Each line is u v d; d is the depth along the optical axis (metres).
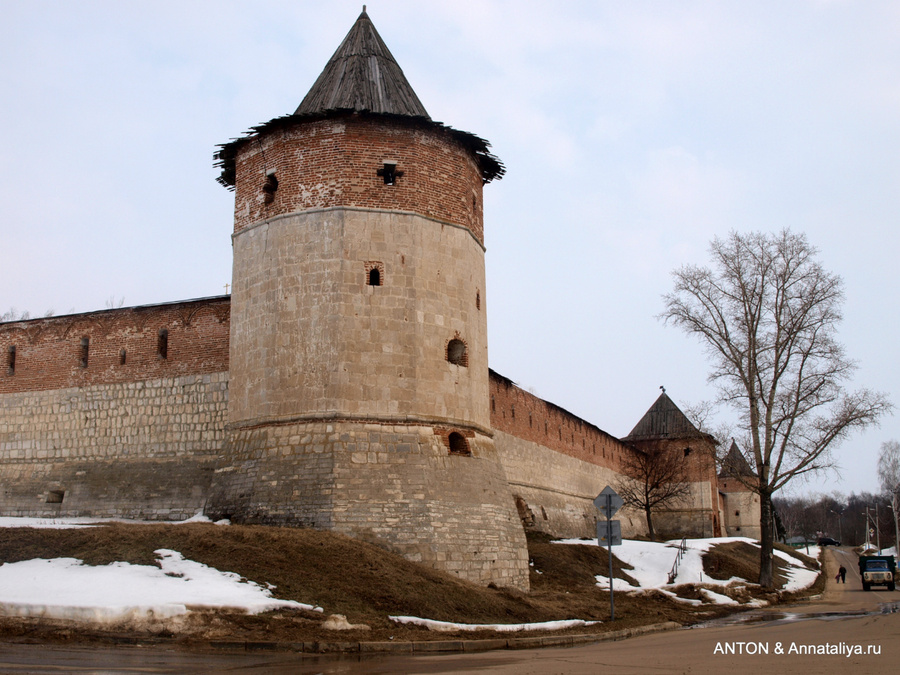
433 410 26.41
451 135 28.69
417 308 26.72
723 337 38.22
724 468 37.69
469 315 28.25
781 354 37.25
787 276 37.50
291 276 26.56
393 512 24.38
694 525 73.06
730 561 40.94
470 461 26.80
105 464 31.27
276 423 25.77
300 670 13.26
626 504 64.00
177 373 30.94
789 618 25.20
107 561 19.22
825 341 36.62
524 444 46.38
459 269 28.20
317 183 26.98
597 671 13.18
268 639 15.99
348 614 18.30
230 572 19.20
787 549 72.25
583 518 54.72
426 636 17.62
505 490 27.95
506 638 18.22
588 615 23.45
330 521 23.73
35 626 15.80
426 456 25.67
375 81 29.03
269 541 21.16
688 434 74.81
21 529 20.81
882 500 142.38
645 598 29.22
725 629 21.80
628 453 69.50
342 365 25.52
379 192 27.05
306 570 20.12
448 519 25.17
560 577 32.25
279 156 27.80
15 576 18.19
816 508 186.50
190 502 29.27
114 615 16.02
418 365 26.38
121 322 32.41
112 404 31.75
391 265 26.64
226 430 27.31
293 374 25.84
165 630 15.99
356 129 27.30
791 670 13.00
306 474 24.58
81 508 30.81
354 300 26.03
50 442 32.47
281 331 26.33
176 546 20.33
